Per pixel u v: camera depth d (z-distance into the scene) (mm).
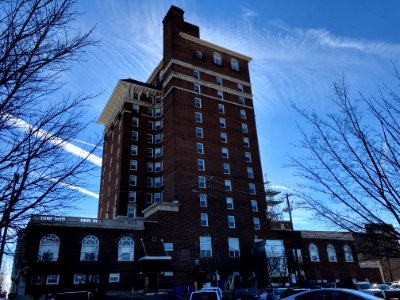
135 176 64250
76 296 19281
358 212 8297
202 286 47031
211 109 65812
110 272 42281
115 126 72812
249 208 59469
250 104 71875
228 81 71438
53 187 7199
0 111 6102
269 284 50656
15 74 6109
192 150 59531
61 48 6633
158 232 48250
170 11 71250
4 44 6188
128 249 44750
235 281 50656
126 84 70000
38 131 6832
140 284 43594
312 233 62688
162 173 65312
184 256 48750
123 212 60594
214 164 60281
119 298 35156
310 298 12164
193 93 65312
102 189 73625
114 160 69000
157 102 72438
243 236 56031
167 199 56688
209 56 71500
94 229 43406
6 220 6473
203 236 52250
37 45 6352
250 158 65312
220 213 55969
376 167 8062
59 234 40656
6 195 6641
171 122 61312
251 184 62406
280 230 60094
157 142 68438
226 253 53000
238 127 67312
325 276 59938
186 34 69375
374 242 8250
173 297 30062
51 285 38062
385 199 7832
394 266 67938
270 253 54500
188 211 53000
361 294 11117
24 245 12547
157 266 45938
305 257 58188
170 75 65500
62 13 6570
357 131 8586
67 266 39781
